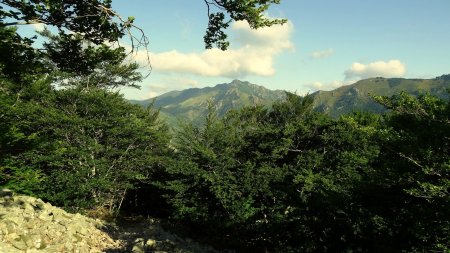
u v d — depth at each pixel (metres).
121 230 19.47
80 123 26.61
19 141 15.61
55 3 5.09
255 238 24.16
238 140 29.38
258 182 24.94
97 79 32.56
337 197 13.94
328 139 25.56
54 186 25.31
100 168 26.95
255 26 6.04
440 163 9.02
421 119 10.31
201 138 28.70
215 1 5.72
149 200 35.94
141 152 30.75
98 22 6.02
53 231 12.84
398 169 10.39
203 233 27.70
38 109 24.94
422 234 9.00
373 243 12.07
